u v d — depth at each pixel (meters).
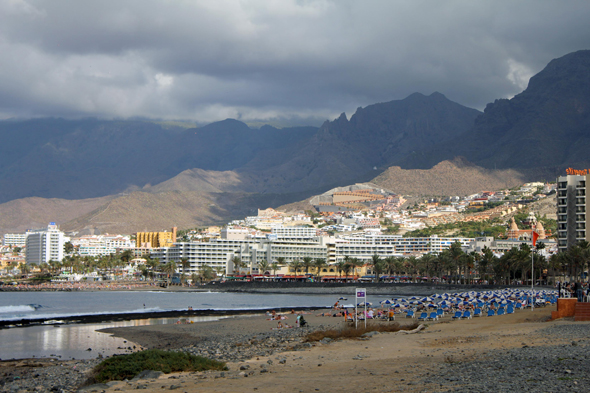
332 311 139.88
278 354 55.75
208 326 114.88
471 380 33.78
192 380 40.44
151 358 46.44
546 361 38.22
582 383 31.05
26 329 114.31
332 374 40.06
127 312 168.88
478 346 51.12
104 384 40.16
